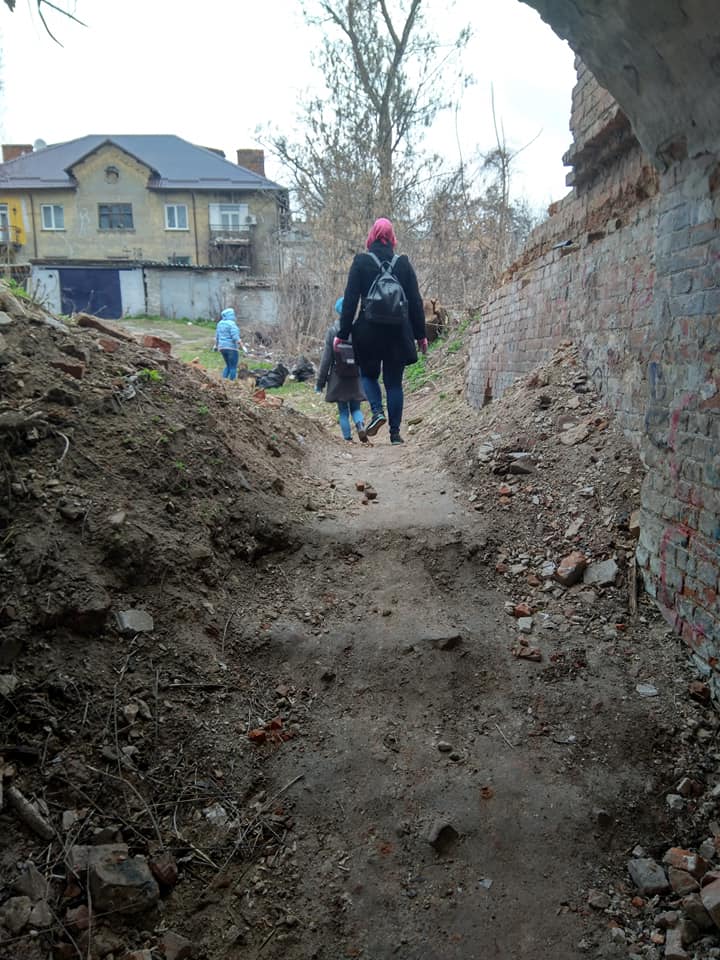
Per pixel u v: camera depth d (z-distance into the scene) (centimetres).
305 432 572
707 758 241
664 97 258
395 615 304
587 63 280
